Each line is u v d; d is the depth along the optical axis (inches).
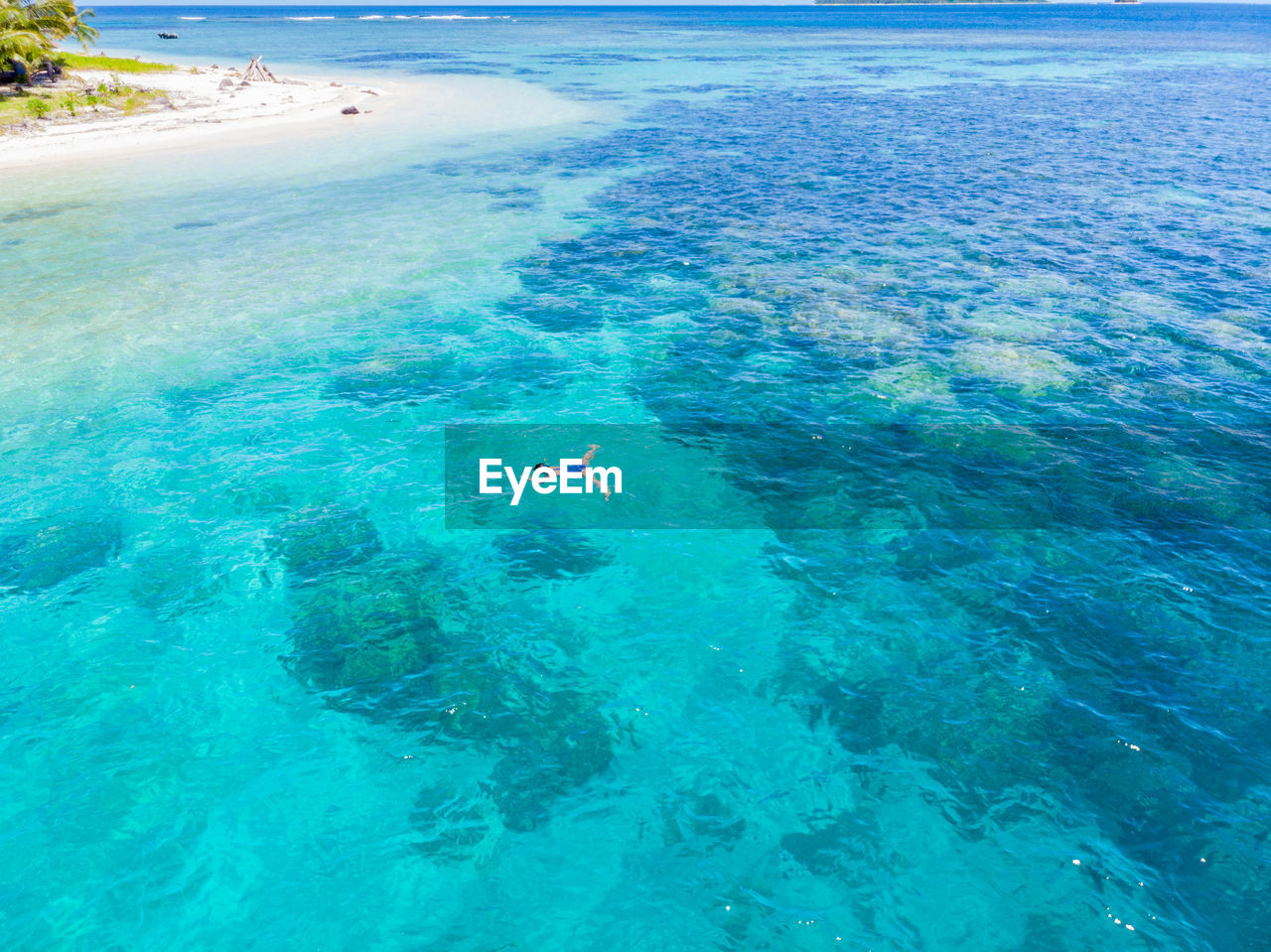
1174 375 777.6
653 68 3858.3
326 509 609.9
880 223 1290.6
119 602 512.7
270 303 1000.2
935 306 953.5
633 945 321.7
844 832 367.6
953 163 1712.6
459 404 768.3
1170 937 318.3
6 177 1616.6
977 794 382.9
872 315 933.2
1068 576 528.1
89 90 2445.9
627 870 353.4
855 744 413.1
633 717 433.7
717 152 1887.3
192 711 434.9
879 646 476.7
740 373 813.2
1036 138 1972.2
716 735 421.4
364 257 1170.6
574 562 554.9
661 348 874.1
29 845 360.5
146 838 365.7
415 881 348.8
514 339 906.7
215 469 660.1
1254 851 350.9
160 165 1743.4
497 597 523.5
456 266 1134.4
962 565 542.0
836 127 2196.1
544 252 1190.9
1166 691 437.1
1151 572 528.4
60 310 969.5
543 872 353.1
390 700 443.5
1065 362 807.1
